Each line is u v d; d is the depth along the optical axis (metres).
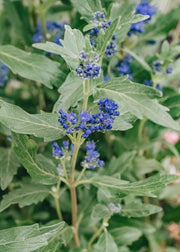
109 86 0.40
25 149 0.43
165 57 0.55
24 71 0.49
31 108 0.63
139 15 0.43
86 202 0.58
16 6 0.64
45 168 0.46
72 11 0.66
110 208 0.50
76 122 0.40
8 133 0.53
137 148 0.62
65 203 0.60
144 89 0.39
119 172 0.55
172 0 0.76
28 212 0.63
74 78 0.43
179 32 0.76
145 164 0.60
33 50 0.60
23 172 0.59
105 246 0.50
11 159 0.53
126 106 0.40
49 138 0.42
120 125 0.43
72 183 0.47
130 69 0.60
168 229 0.75
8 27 0.73
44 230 0.43
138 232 0.57
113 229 0.57
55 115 0.43
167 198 0.70
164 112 0.39
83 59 0.40
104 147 0.61
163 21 0.61
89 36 0.47
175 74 0.58
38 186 0.52
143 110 0.39
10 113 0.41
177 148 0.65
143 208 0.50
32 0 0.61
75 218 0.51
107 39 0.41
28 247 0.41
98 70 0.40
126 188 0.45
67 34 0.41
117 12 0.55
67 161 0.52
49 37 0.63
